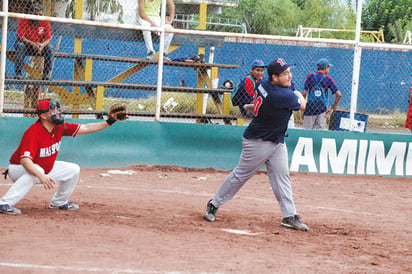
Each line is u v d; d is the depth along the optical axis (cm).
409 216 2147
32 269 1147
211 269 1234
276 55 5731
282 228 1764
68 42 5191
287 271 1266
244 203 2181
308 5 8031
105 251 1307
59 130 1688
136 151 2850
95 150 2788
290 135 2989
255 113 1720
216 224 1756
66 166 1741
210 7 4225
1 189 2120
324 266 1335
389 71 6084
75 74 3338
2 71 2658
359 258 1450
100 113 2912
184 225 1692
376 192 2645
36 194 2053
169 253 1334
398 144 3064
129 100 4975
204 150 2928
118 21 3619
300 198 2389
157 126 2880
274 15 7412
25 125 2683
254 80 2905
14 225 1499
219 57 5622
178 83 5459
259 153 1730
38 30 2880
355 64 2973
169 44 3166
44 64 2934
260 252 1418
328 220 1952
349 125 3039
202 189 2445
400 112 6041
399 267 1392
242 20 7081
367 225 1906
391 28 8250
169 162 2895
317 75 3125
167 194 2262
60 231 1467
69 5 3594
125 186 2383
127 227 1580
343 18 8156
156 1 3128
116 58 3089
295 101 1694
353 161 3025
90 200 2002
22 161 1623
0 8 3328
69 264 1195
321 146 3009
